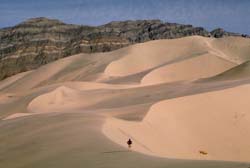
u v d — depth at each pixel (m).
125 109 44.72
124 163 20.23
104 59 136.25
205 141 39.62
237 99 46.69
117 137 29.64
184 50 132.50
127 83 92.88
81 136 28.12
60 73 142.62
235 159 38.03
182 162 19.53
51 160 23.30
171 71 106.19
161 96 55.44
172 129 39.44
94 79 114.81
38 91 81.06
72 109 60.22
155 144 34.22
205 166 18.14
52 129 32.75
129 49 135.25
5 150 28.61
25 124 38.06
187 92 53.41
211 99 45.69
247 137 41.56
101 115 40.38
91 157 22.27
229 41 139.38
